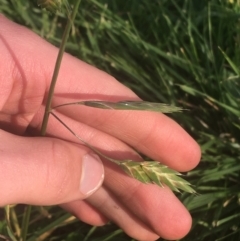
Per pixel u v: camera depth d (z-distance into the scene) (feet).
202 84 0.65
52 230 0.61
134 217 0.56
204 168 0.61
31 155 0.43
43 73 0.52
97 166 0.47
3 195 0.42
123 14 0.72
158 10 0.70
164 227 0.54
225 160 0.60
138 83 0.68
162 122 0.53
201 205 0.58
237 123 0.63
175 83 0.67
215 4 0.68
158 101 0.66
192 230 0.59
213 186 0.60
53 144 0.45
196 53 0.66
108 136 0.54
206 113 0.65
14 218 0.60
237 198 0.59
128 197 0.54
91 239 0.60
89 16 0.72
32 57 0.51
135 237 0.57
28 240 0.58
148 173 0.40
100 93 0.53
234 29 0.67
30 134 0.56
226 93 0.63
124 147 0.55
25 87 0.52
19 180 0.42
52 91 0.40
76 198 0.47
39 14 0.73
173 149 0.55
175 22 0.70
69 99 0.53
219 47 0.62
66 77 0.52
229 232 0.59
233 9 0.68
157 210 0.54
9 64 0.51
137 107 0.37
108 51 0.69
